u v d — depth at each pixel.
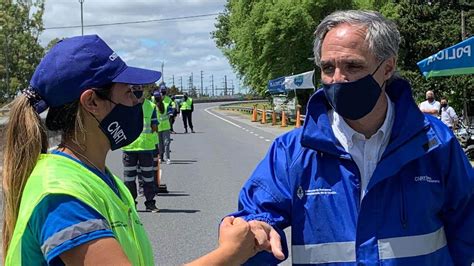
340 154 2.37
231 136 25.97
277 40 36.19
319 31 2.42
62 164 1.97
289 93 36.28
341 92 2.30
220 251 1.94
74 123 2.05
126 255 1.90
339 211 2.36
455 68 10.04
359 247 2.32
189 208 9.17
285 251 2.44
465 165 2.49
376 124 2.38
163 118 15.48
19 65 58.12
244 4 40.09
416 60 32.84
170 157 17.42
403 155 2.32
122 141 2.18
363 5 34.91
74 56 2.02
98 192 1.96
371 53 2.30
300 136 2.46
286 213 2.46
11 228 1.99
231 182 11.95
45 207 1.83
